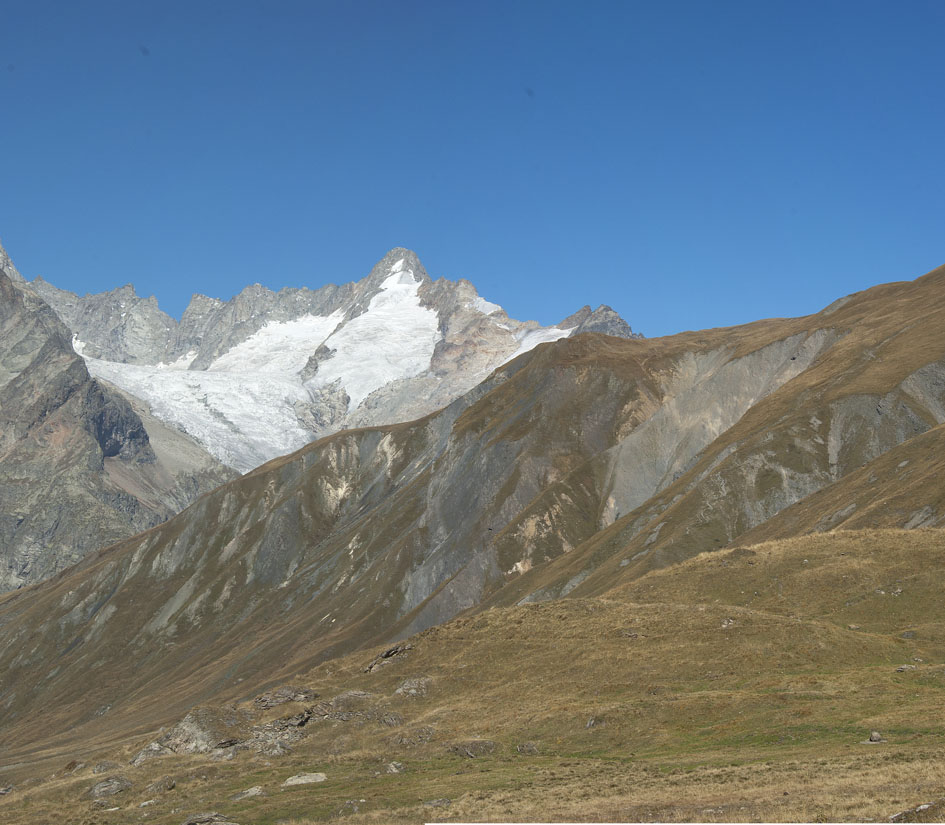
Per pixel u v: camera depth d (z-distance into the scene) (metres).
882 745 50.97
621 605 85.88
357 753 67.38
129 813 61.38
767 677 67.38
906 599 78.38
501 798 52.00
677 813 43.62
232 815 56.25
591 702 68.19
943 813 36.59
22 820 64.06
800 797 42.75
